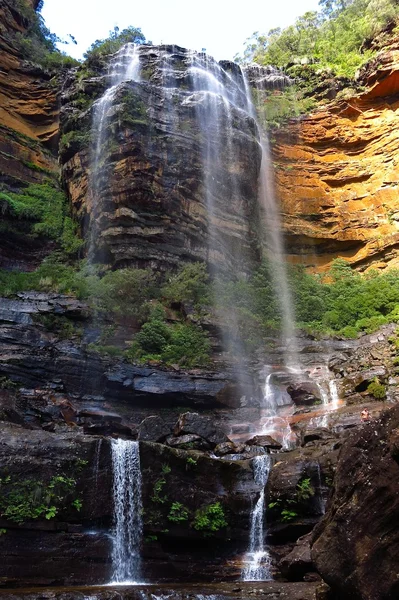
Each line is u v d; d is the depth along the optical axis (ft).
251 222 92.53
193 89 100.94
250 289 84.84
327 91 115.96
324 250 104.01
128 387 62.28
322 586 27.02
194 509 42.34
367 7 135.95
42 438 40.09
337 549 24.41
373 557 22.94
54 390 59.16
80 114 93.45
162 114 89.10
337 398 63.21
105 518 39.65
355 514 24.02
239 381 68.23
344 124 111.86
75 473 39.52
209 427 52.16
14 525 36.50
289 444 54.49
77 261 86.22
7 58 109.29
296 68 122.52
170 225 82.33
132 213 80.33
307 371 72.02
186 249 82.89
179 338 70.69
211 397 64.64
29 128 106.42
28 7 124.88
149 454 42.45
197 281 79.46
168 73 100.22
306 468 42.63
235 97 110.83
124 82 88.89
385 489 23.12
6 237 86.02
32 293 71.20
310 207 105.40
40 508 37.32
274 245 101.71
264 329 79.56
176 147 86.38
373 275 96.84
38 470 38.50
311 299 89.40
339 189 107.45
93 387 61.82
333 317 86.63
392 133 106.63
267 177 106.52
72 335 66.49
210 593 30.71
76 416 55.88
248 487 44.60
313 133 111.86
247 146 95.04
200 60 108.78
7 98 106.32
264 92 118.83
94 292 72.79
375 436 24.43
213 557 42.09
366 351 71.00
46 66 113.19
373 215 102.22
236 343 74.69
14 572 35.04
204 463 43.96
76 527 38.58
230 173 91.61
